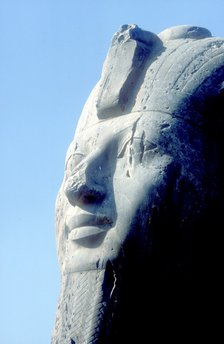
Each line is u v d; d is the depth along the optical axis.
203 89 9.04
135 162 8.88
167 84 9.07
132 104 9.15
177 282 8.79
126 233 8.73
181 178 8.80
